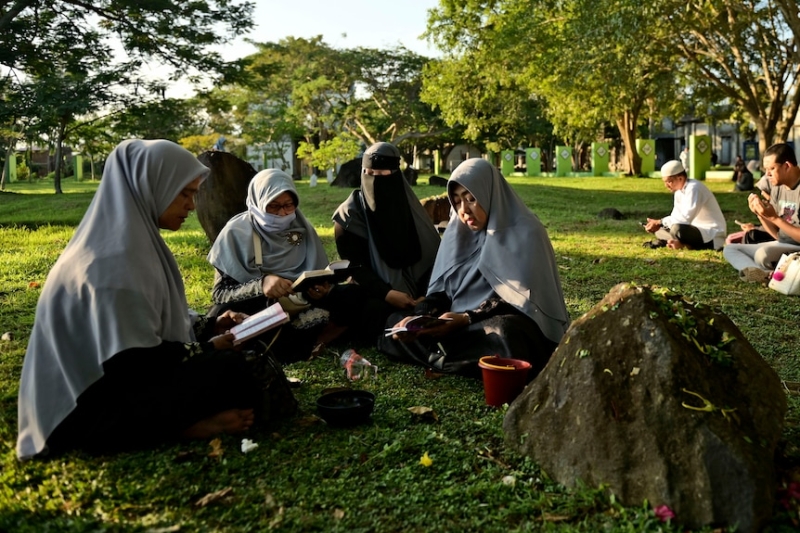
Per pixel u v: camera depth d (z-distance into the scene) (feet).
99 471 9.10
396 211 16.24
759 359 9.18
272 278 14.03
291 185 15.10
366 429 10.64
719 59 70.95
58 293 9.59
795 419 10.71
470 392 12.45
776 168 21.50
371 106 141.49
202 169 10.89
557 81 61.05
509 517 8.06
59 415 9.45
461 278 14.40
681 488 7.77
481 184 13.57
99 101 58.23
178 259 25.94
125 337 9.39
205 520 7.95
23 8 53.31
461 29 75.72
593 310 9.61
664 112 100.99
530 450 9.29
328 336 15.58
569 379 9.17
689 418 8.07
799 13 52.54
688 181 29.25
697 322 9.23
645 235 33.86
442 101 89.40
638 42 46.29
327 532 7.68
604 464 8.38
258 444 10.06
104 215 10.07
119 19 56.34
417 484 8.75
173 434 10.11
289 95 136.36
